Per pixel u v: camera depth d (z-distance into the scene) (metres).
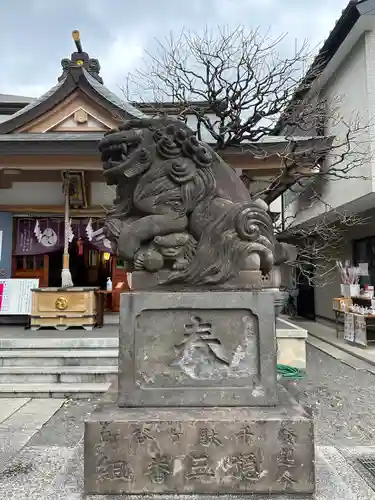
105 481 2.27
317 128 10.88
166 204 2.73
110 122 9.52
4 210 9.70
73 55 10.47
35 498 2.37
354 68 9.25
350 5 8.20
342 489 2.42
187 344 2.54
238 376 2.51
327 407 5.46
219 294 2.56
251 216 2.70
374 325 9.93
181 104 9.93
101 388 5.74
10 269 9.75
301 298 15.90
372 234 10.97
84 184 9.52
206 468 2.28
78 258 11.41
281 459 2.28
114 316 10.09
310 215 12.28
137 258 2.71
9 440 4.18
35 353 6.43
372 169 8.34
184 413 2.38
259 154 8.70
